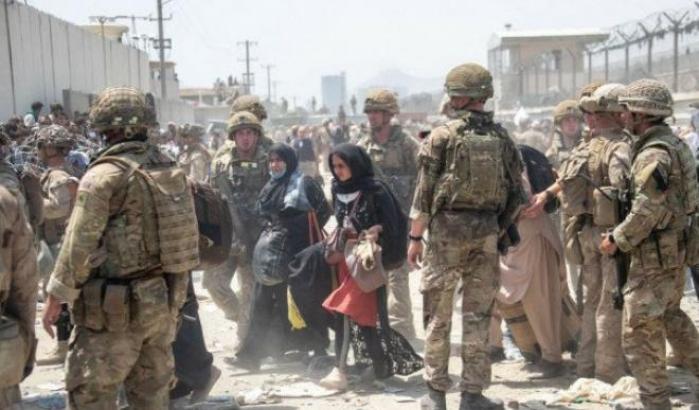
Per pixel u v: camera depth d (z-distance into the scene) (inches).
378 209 240.7
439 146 205.3
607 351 232.7
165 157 167.8
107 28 1547.7
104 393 161.0
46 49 904.9
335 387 239.8
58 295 156.5
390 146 315.6
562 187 237.6
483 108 211.9
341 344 242.5
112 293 156.9
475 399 209.0
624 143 225.9
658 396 200.2
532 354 262.8
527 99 1514.5
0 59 750.5
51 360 277.0
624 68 1119.6
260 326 266.1
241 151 288.0
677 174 194.9
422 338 308.3
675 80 956.0
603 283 233.5
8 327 159.9
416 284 419.5
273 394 235.1
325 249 245.9
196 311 219.1
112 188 157.6
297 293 253.1
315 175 962.1
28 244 164.1
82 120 592.7
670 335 205.8
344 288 240.7
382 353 241.6
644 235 193.6
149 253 161.8
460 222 205.8
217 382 254.2
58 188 271.9
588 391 228.1
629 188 199.3
